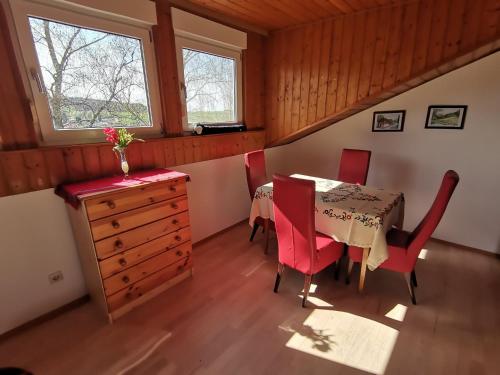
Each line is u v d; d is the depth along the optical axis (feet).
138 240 6.31
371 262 6.29
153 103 7.68
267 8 8.11
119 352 5.42
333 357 5.26
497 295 6.95
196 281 7.68
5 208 5.38
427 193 9.75
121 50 6.81
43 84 5.62
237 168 10.80
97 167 6.57
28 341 5.70
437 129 9.09
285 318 6.28
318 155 12.35
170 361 5.22
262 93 11.24
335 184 8.63
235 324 6.12
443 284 7.41
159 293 7.13
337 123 11.42
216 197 10.18
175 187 6.86
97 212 5.44
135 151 7.32
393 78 8.11
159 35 7.34
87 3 5.74
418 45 7.55
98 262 5.67
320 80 9.57
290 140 12.62
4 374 3.26
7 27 5.03
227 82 9.88
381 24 7.99
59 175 5.98
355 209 6.52
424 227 5.97
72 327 6.06
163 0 7.22
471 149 8.62
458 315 6.29
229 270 8.22
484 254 8.89
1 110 5.16
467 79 8.27
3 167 5.23
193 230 9.55
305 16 8.79
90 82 6.36
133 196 6.00
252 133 11.03
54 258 6.23
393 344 5.54
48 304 6.28
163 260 7.00
